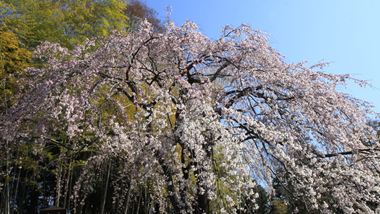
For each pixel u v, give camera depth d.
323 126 7.28
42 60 10.18
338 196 7.08
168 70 7.62
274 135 6.67
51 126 7.73
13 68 10.14
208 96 7.03
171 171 6.62
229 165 6.05
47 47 8.38
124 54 7.59
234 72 7.86
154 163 6.79
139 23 8.37
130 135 7.10
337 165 7.08
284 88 7.64
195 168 6.17
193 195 6.74
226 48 7.86
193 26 7.84
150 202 10.69
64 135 8.91
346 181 7.13
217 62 8.12
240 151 6.28
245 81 7.86
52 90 6.98
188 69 7.81
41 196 14.05
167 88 7.26
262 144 7.24
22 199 12.23
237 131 6.43
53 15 12.09
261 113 7.57
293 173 6.94
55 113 6.93
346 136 7.35
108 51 7.46
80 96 7.32
